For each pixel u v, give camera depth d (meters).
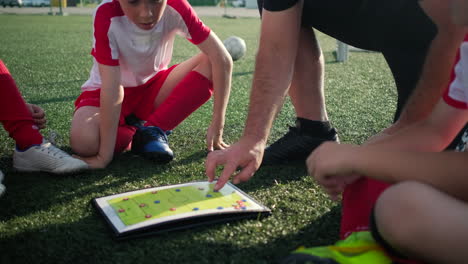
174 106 1.67
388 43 1.41
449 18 0.89
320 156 0.83
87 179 1.42
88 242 1.00
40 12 14.71
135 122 1.81
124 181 1.40
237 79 3.32
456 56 0.86
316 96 1.54
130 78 1.76
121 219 1.06
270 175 1.46
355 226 0.88
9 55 4.49
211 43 1.63
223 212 1.09
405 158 0.74
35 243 1.00
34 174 1.45
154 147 1.54
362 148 0.79
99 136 1.54
